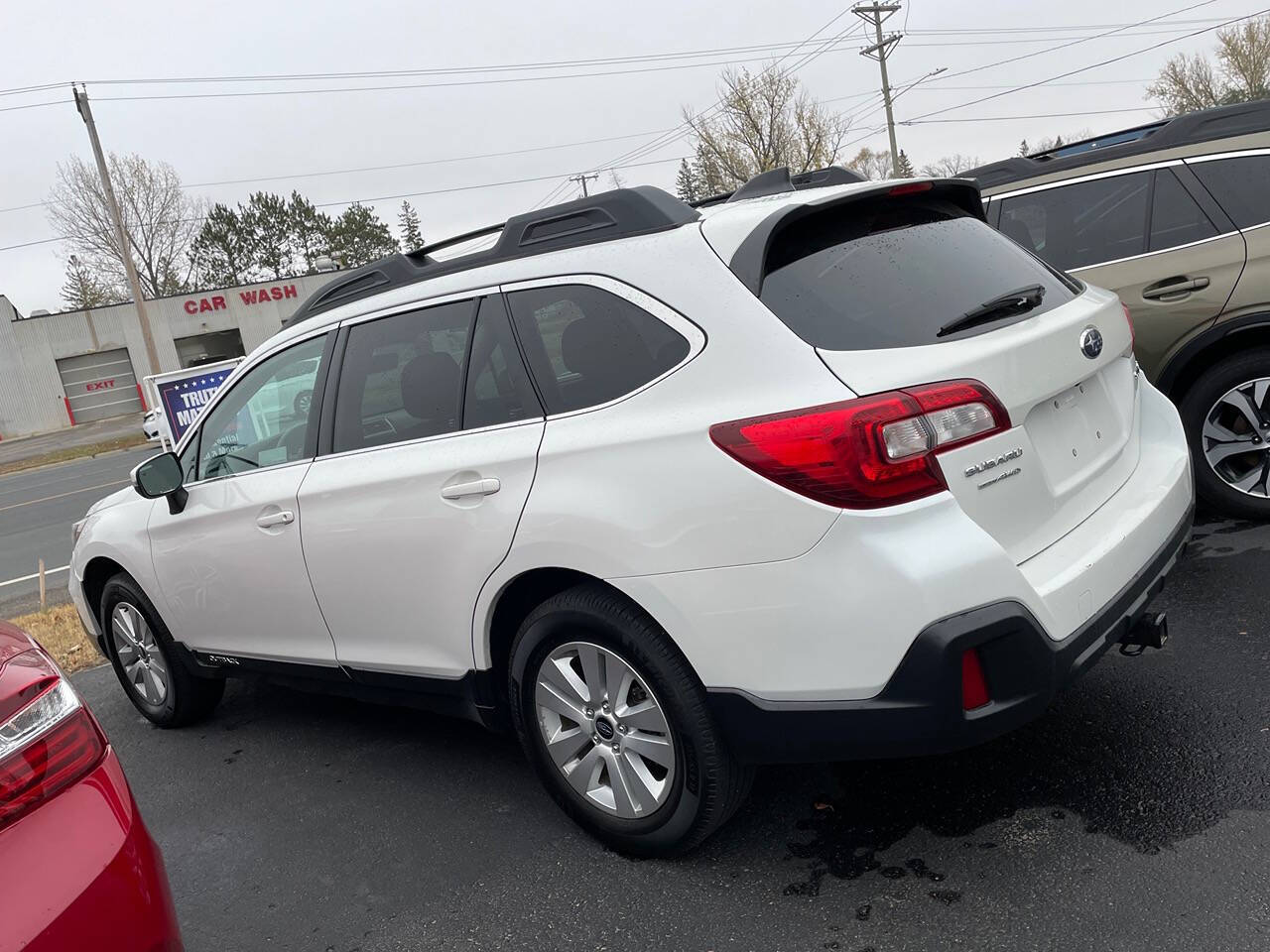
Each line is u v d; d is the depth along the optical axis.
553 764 2.97
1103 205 4.89
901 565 2.22
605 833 2.91
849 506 2.25
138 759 4.31
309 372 3.58
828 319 2.45
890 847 2.74
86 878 1.85
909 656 2.23
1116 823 2.68
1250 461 4.63
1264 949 2.15
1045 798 2.85
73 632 6.54
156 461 3.87
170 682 4.45
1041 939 2.29
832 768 3.21
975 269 2.81
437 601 3.08
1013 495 2.47
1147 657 3.61
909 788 3.02
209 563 3.90
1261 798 2.68
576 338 2.78
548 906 2.74
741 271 2.53
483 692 3.09
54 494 19.16
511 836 3.14
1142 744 3.04
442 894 2.88
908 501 2.26
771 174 3.28
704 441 2.43
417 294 3.24
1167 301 4.64
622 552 2.55
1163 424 3.25
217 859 3.31
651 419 2.55
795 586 2.32
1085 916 2.35
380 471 3.19
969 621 2.22
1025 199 5.14
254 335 46.91
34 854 1.83
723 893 2.66
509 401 2.92
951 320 2.52
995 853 2.64
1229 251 4.49
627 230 2.79
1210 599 3.99
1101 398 3.00
